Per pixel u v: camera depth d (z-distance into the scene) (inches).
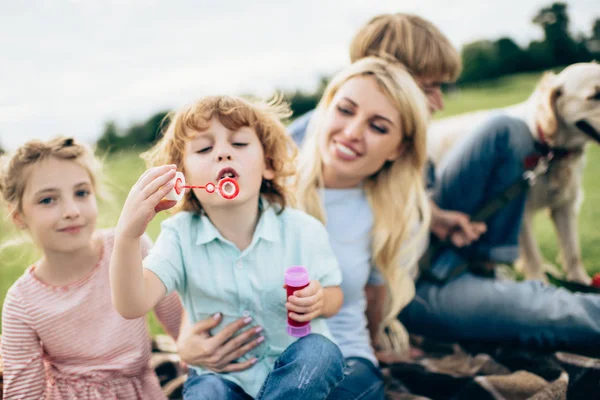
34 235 65.9
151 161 67.5
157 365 84.0
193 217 64.2
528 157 90.1
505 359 82.8
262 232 62.6
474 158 89.4
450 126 106.0
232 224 62.1
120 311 54.7
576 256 102.1
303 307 57.5
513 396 72.2
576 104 84.0
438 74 90.9
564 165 92.6
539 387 72.5
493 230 92.3
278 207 67.4
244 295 61.5
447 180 93.0
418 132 77.1
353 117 74.4
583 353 81.0
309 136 87.2
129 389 67.7
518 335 83.2
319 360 55.4
